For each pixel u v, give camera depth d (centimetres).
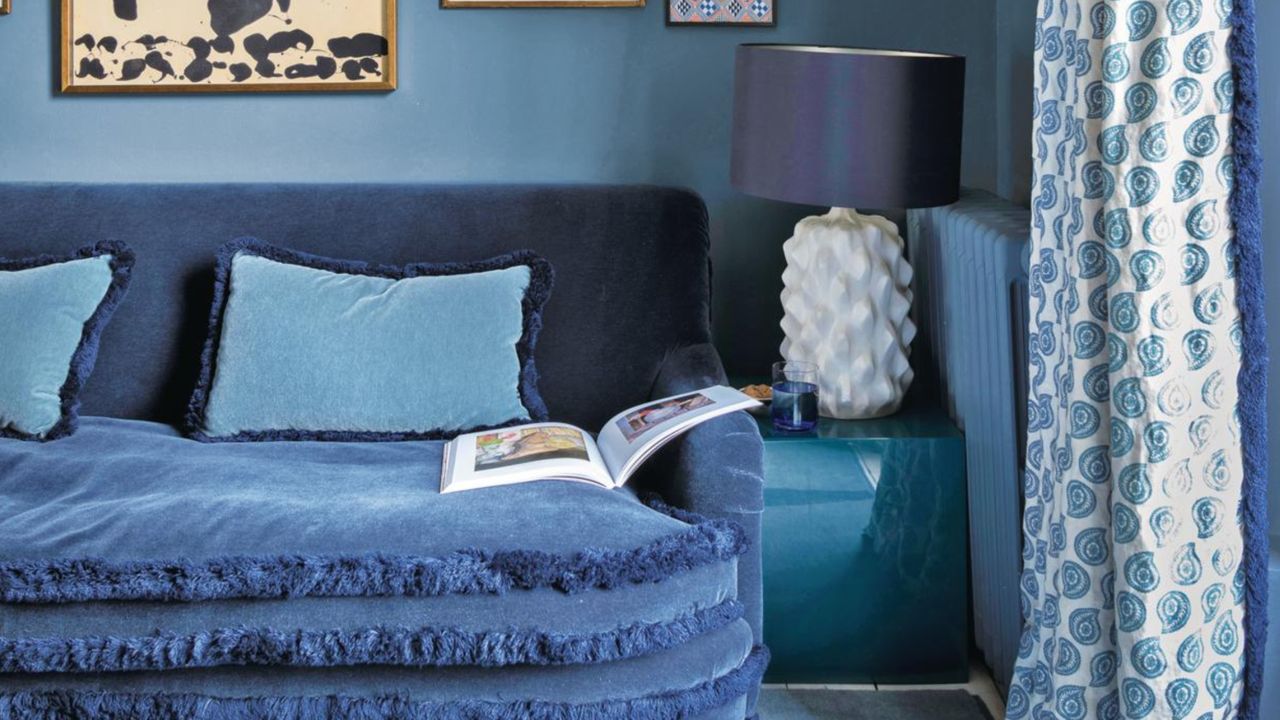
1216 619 169
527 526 195
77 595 184
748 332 298
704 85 288
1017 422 217
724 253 294
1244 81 157
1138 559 168
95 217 265
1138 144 163
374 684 188
